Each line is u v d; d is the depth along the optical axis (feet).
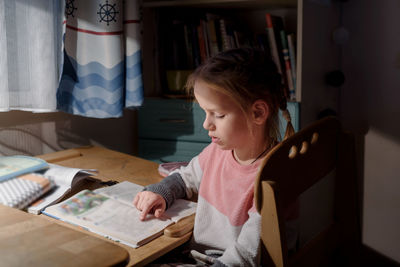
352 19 6.78
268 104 3.22
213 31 6.32
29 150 5.14
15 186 3.28
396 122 6.61
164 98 6.52
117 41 5.12
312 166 3.17
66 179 3.56
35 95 4.59
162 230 2.88
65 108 5.10
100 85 5.21
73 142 5.76
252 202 3.16
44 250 2.06
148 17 6.86
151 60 7.00
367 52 6.72
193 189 3.69
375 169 6.88
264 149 3.37
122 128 6.73
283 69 6.04
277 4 6.33
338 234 3.69
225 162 3.46
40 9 4.48
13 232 2.27
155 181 3.99
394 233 6.85
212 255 3.21
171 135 6.38
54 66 4.64
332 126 3.47
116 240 2.71
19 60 4.46
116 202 3.29
